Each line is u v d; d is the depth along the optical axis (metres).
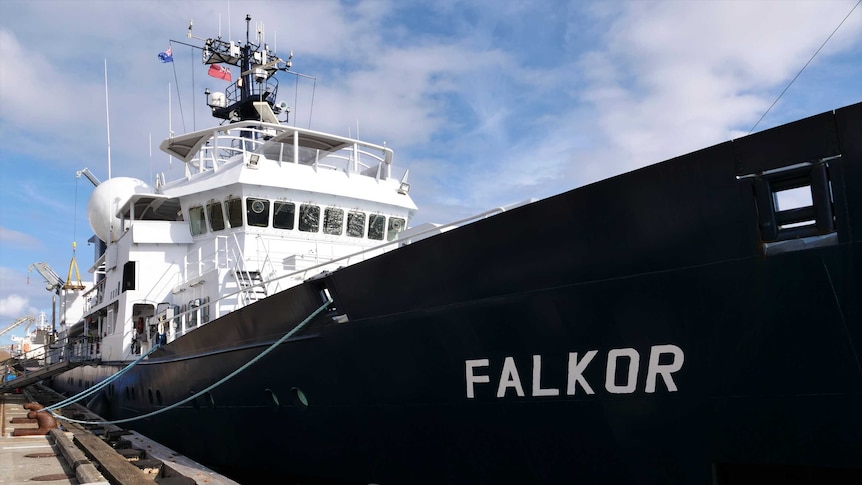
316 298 7.60
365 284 6.92
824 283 4.35
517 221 5.62
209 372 9.83
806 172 4.39
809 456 4.51
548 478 5.82
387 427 7.07
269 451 8.86
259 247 12.16
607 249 5.20
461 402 6.30
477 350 6.08
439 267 6.22
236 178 12.06
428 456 6.73
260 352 8.54
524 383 5.79
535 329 5.65
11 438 11.48
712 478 4.94
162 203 14.45
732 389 4.75
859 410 4.31
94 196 18.14
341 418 7.57
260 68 18.34
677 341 4.96
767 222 4.53
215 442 10.07
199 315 11.13
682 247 4.86
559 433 5.66
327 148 14.86
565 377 5.53
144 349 13.32
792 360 4.51
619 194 5.07
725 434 4.82
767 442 4.66
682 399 4.98
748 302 4.63
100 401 15.45
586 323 5.36
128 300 13.35
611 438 5.37
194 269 13.29
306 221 12.64
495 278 5.85
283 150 14.40
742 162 4.58
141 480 7.23
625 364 5.21
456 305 6.16
